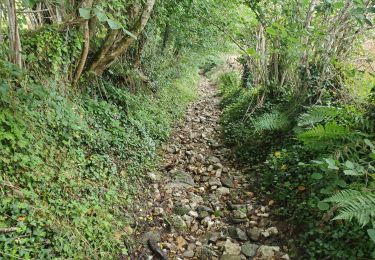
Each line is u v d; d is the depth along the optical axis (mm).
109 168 4660
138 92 7746
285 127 5953
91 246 3346
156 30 8938
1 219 2848
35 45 4488
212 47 12586
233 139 7113
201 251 3863
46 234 3061
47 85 4508
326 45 5551
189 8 7918
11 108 3557
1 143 3248
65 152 4125
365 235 3320
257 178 5414
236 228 4230
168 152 6637
